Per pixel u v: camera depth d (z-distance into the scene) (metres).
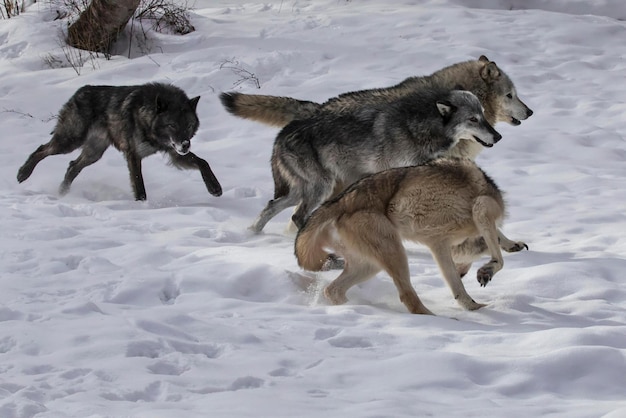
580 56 31.97
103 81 28.80
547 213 18.48
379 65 29.95
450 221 12.02
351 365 9.10
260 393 8.12
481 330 10.76
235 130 25.78
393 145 16.92
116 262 13.86
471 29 33.56
